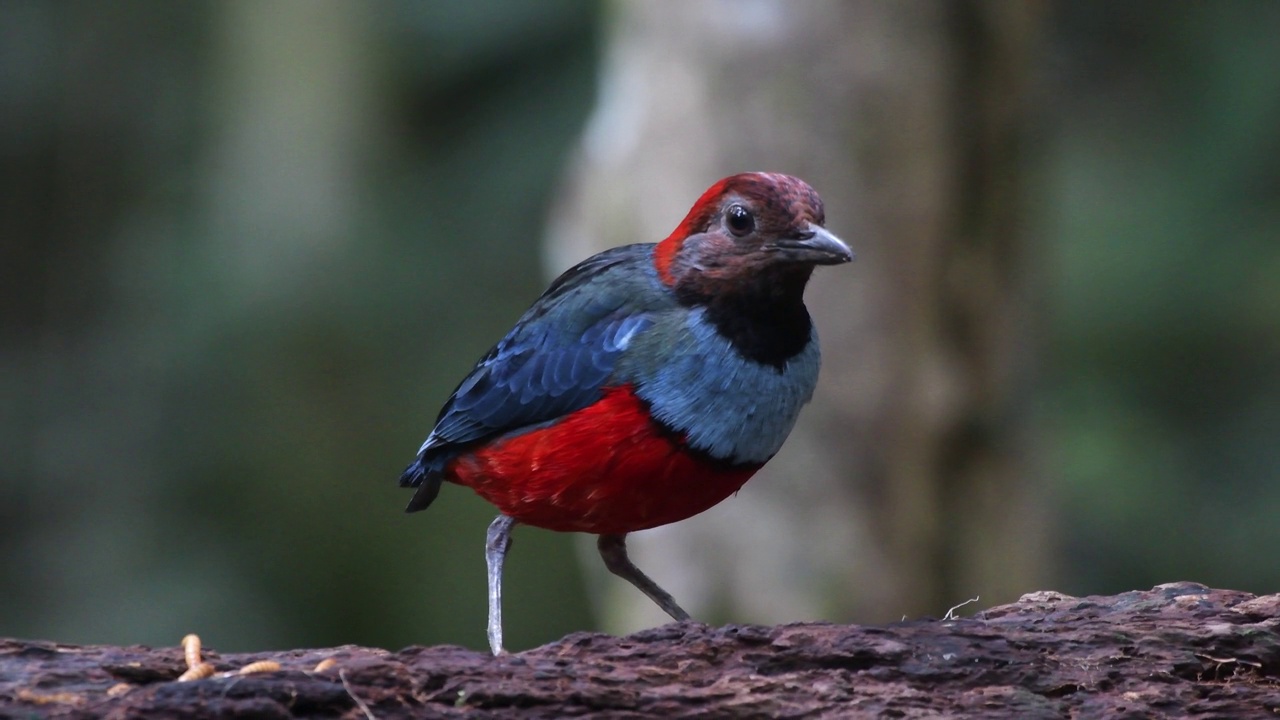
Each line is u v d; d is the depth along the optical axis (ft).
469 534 49.24
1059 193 48.42
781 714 17.65
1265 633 19.66
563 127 48.32
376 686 16.62
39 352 54.19
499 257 49.03
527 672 17.38
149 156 56.49
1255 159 47.85
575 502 23.68
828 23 36.91
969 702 18.15
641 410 22.80
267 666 16.70
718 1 37.14
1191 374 46.91
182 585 47.75
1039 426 40.96
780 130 37.29
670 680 17.88
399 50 49.57
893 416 37.83
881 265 37.63
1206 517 45.34
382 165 50.08
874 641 18.70
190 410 49.85
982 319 38.81
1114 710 18.31
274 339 49.11
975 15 37.55
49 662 16.93
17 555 49.78
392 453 48.98
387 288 48.98
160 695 15.93
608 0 40.32
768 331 22.94
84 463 50.72
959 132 37.96
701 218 23.26
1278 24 50.57
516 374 23.72
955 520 38.50
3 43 55.93
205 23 54.29
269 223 49.24
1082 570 46.16
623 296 23.52
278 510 48.91
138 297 51.26
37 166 56.24
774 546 37.70
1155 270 46.21
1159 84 51.85
